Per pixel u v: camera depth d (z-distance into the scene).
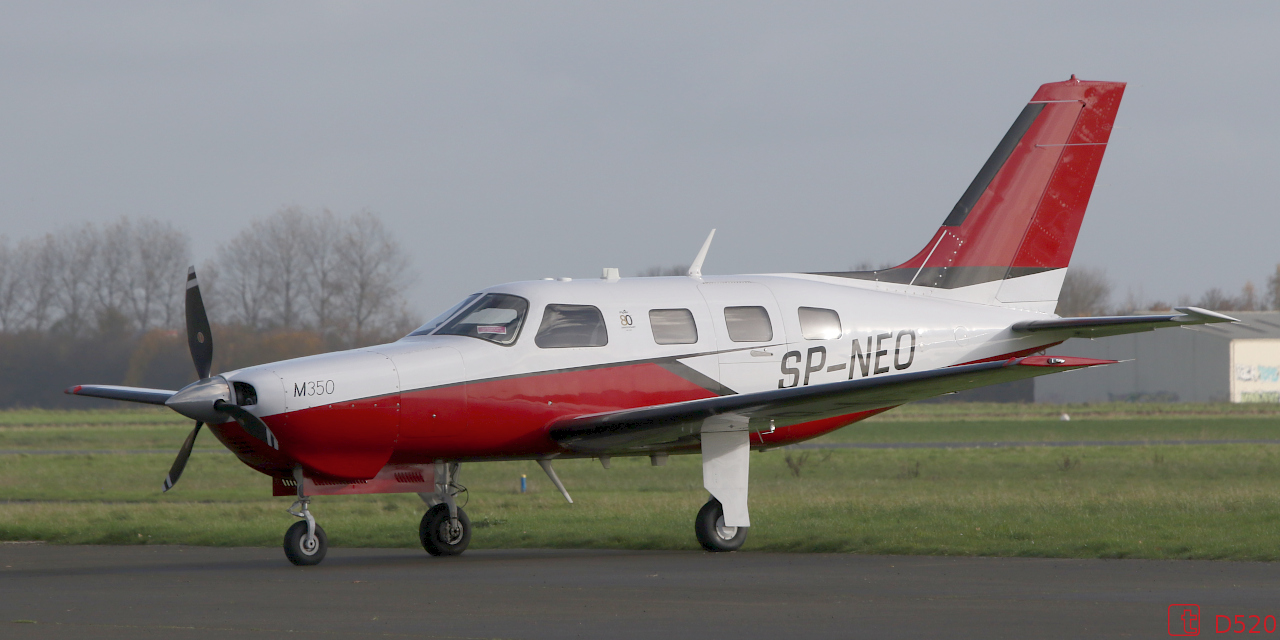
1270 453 97.81
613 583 31.59
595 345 42.19
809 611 26.00
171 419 180.88
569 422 41.41
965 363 48.47
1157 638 22.28
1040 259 50.94
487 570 35.56
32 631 24.28
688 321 43.84
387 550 44.16
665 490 74.62
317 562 38.25
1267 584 29.45
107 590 31.12
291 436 37.88
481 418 40.34
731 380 44.12
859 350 46.44
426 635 23.53
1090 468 85.56
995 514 48.03
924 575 32.16
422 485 41.44
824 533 43.69
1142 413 188.38
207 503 67.56
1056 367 37.25
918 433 141.12
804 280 47.44
